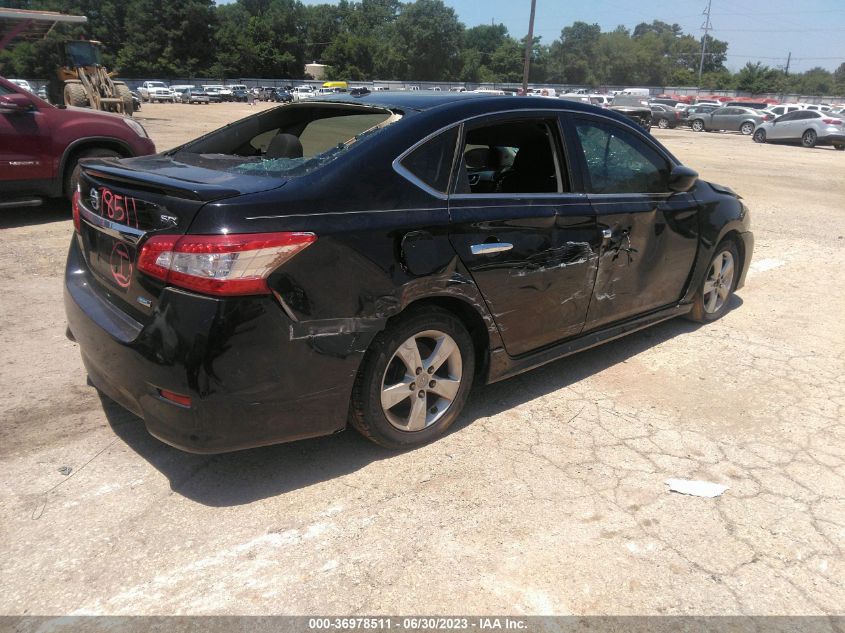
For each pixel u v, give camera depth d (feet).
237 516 8.72
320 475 9.69
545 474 9.98
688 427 11.65
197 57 317.42
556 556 8.24
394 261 9.12
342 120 10.92
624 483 9.84
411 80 336.70
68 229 23.70
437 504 9.14
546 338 11.93
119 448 10.17
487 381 11.23
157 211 8.34
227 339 7.86
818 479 10.19
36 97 23.73
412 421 10.22
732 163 60.70
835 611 7.58
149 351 8.11
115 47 309.01
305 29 371.56
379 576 7.78
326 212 8.63
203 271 7.77
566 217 11.54
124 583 7.52
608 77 354.95
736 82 297.94
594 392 12.91
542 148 12.05
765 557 8.41
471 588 7.66
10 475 9.36
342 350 8.78
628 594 7.68
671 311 15.05
